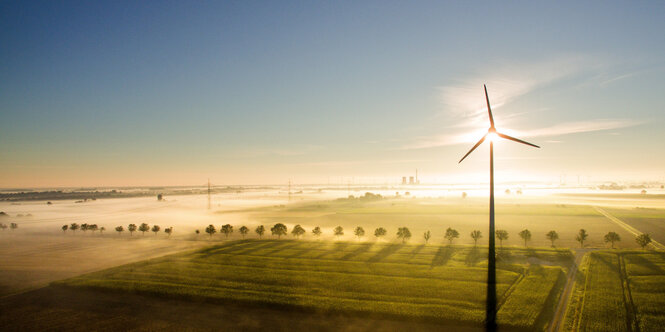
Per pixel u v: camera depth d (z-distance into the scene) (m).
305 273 82.44
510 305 60.50
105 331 55.12
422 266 86.69
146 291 71.56
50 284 78.81
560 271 80.62
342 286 72.44
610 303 60.94
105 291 73.31
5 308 65.19
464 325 54.44
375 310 59.00
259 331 53.88
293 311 61.53
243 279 78.50
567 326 53.88
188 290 71.19
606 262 86.25
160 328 55.75
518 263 89.56
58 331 55.62
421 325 54.94
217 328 55.34
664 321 53.78
